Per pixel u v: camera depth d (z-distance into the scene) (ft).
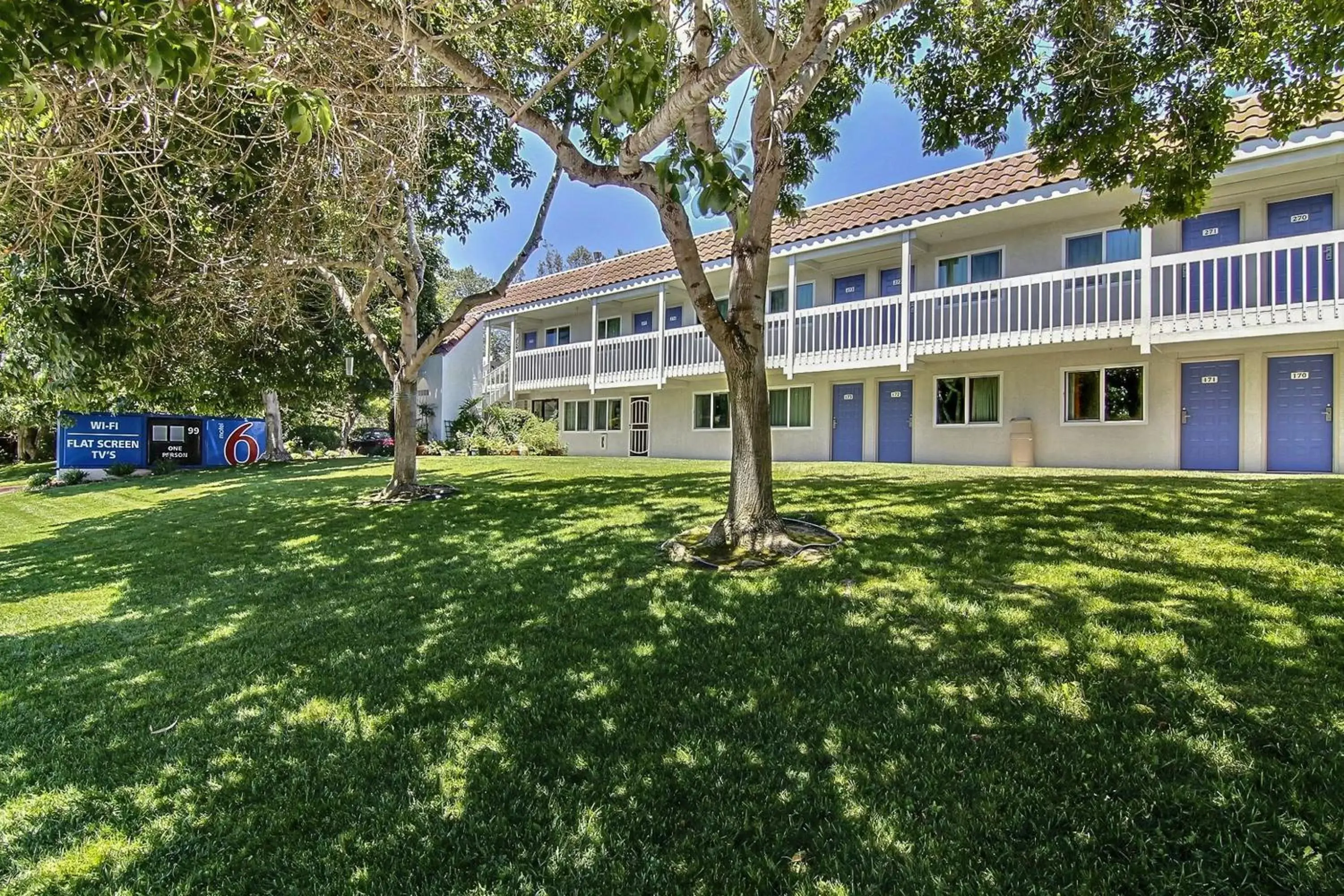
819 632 12.03
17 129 12.55
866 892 6.26
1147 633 10.75
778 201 20.47
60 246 14.90
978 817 7.07
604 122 21.83
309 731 10.14
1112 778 7.44
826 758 8.34
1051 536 16.72
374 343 32.99
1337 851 6.21
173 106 13.29
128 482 59.98
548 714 10.10
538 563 18.58
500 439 67.72
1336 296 29.17
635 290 58.65
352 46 14.46
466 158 28.22
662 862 6.85
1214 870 6.15
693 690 10.39
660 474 37.37
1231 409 35.73
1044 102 21.34
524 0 14.10
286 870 7.14
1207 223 35.60
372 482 41.98
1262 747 7.71
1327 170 31.63
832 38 14.42
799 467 38.32
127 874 7.23
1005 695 9.34
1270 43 17.60
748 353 17.75
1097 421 39.55
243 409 74.28
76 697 12.05
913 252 45.50
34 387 18.74
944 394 45.78
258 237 23.16
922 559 15.55
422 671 12.02
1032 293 38.60
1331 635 10.17
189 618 16.51
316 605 16.71
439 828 7.66
